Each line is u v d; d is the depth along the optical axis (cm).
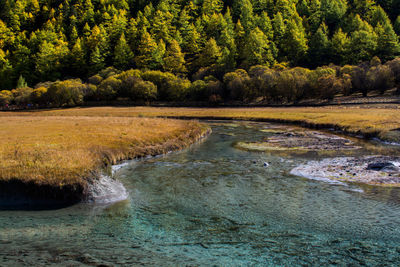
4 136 2647
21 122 4275
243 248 891
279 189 1452
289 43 17125
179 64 16125
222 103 10700
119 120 4659
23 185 1300
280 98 10338
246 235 976
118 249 878
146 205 1255
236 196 1358
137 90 11412
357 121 4109
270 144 2991
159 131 3312
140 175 1756
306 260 821
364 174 1677
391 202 1240
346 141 3058
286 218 1106
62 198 1287
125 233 989
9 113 8694
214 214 1152
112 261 804
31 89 12531
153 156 2412
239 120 6172
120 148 2336
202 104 10769
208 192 1422
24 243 909
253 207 1219
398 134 3014
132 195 1387
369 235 966
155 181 1622
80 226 1047
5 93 12238
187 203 1274
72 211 1191
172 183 1583
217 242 929
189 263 803
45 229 1020
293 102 9819
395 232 981
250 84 10688
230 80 11388
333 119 4609
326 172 1755
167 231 1007
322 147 2723
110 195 1341
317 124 4406
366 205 1216
